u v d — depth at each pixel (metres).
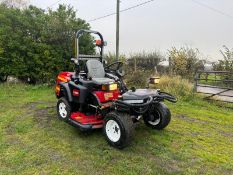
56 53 7.38
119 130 3.08
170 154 3.12
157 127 3.77
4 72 6.94
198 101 5.80
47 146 3.28
